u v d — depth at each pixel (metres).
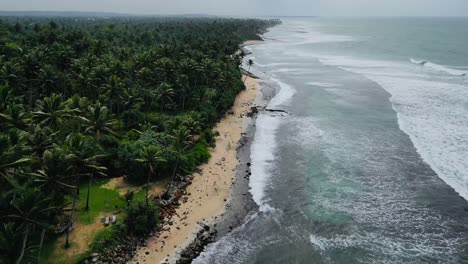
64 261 31.47
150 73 74.19
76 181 34.69
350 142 59.66
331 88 96.25
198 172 49.19
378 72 116.31
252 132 65.12
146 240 35.81
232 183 46.97
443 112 72.31
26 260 30.39
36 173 31.11
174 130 48.16
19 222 27.67
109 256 33.09
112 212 38.41
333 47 199.62
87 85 64.88
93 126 45.50
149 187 44.12
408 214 40.34
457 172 48.50
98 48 93.56
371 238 36.72
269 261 33.75
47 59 75.25
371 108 77.31
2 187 28.62
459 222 38.78
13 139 31.59
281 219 39.75
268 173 49.69
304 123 69.44
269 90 96.12
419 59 141.75
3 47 81.88
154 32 160.75
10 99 47.69
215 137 61.62
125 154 45.47
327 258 34.09
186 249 34.97
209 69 78.75
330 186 46.28
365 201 42.91
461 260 33.59
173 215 39.84
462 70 114.69
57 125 44.62
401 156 53.88
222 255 34.38
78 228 35.50
